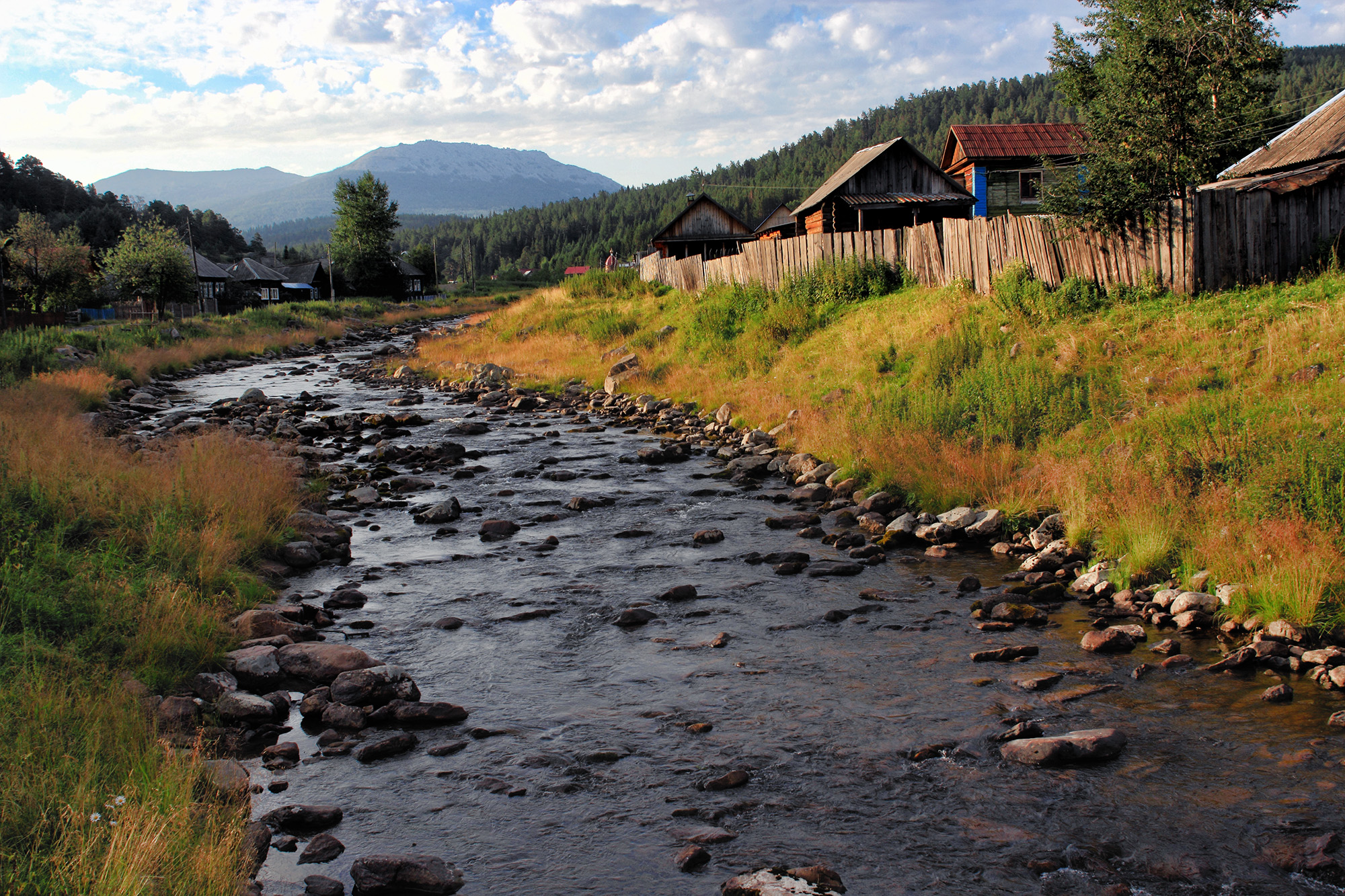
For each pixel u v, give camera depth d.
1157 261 13.89
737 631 6.84
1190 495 8.26
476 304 91.19
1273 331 11.05
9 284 53.50
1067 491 9.16
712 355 20.66
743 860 3.84
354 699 5.58
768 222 57.06
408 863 3.75
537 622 7.16
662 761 4.81
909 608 7.25
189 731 5.04
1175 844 3.86
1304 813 4.04
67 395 18.73
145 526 7.98
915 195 34.09
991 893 3.56
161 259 55.91
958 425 11.80
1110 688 5.57
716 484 12.32
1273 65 23.95
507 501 11.49
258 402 21.36
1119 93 15.27
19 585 6.30
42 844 3.61
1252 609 6.53
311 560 8.78
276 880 3.76
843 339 17.45
